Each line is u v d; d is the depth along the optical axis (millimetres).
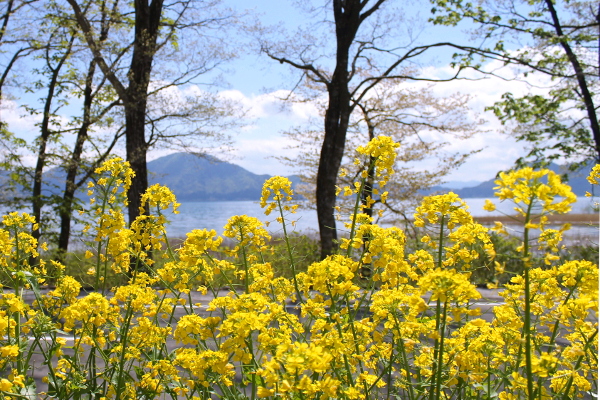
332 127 15148
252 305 2873
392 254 3270
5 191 16906
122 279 6191
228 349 2703
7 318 3086
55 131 17406
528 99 16484
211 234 3729
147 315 3646
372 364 3398
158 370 3246
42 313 3396
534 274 3053
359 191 3707
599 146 15742
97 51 14938
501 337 3096
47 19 16812
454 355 2814
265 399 2719
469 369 2898
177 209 4117
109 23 16984
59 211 16406
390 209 17234
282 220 3809
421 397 3168
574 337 3264
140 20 15320
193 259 3697
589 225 3053
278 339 2705
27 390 2854
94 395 3402
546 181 2180
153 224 4016
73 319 3299
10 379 2949
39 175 16797
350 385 2789
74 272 9477
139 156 14398
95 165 17047
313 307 3027
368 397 2959
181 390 3275
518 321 3045
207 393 3176
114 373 3705
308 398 2516
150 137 16594
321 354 2355
